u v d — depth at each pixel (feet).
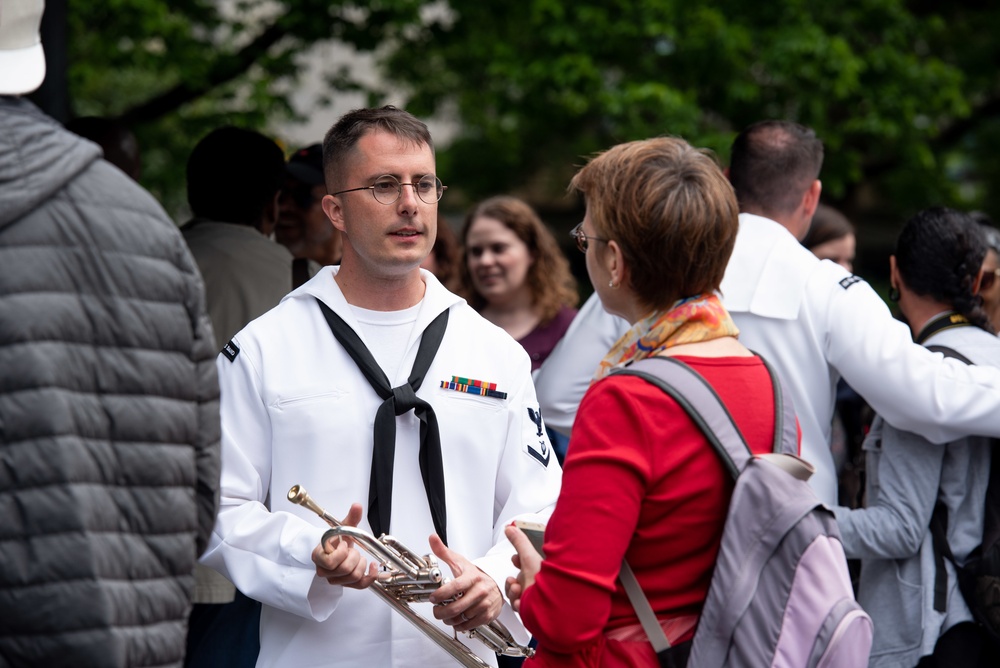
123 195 9.70
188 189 19.75
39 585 8.96
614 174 11.30
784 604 10.16
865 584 16.63
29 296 9.14
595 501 10.29
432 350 13.57
